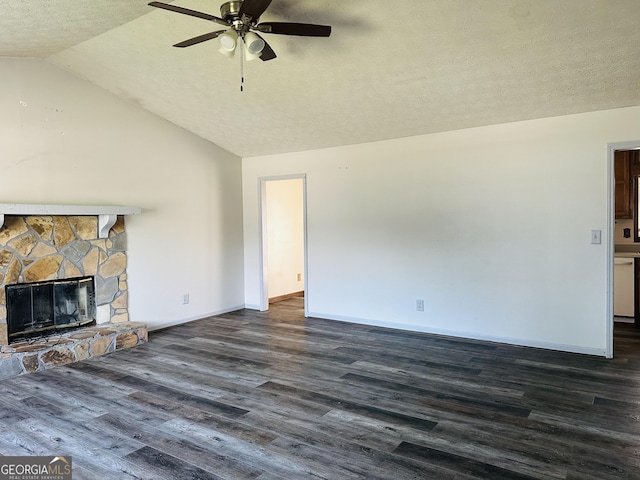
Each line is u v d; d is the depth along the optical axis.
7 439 2.62
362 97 4.21
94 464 2.35
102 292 4.73
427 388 3.36
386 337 4.81
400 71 3.69
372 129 4.86
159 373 3.76
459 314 4.74
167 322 5.39
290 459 2.39
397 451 2.46
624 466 2.29
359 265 5.41
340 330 5.15
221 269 6.12
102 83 4.59
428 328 4.95
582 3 2.69
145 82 4.46
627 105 3.80
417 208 4.93
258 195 6.29
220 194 6.08
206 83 4.34
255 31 2.79
